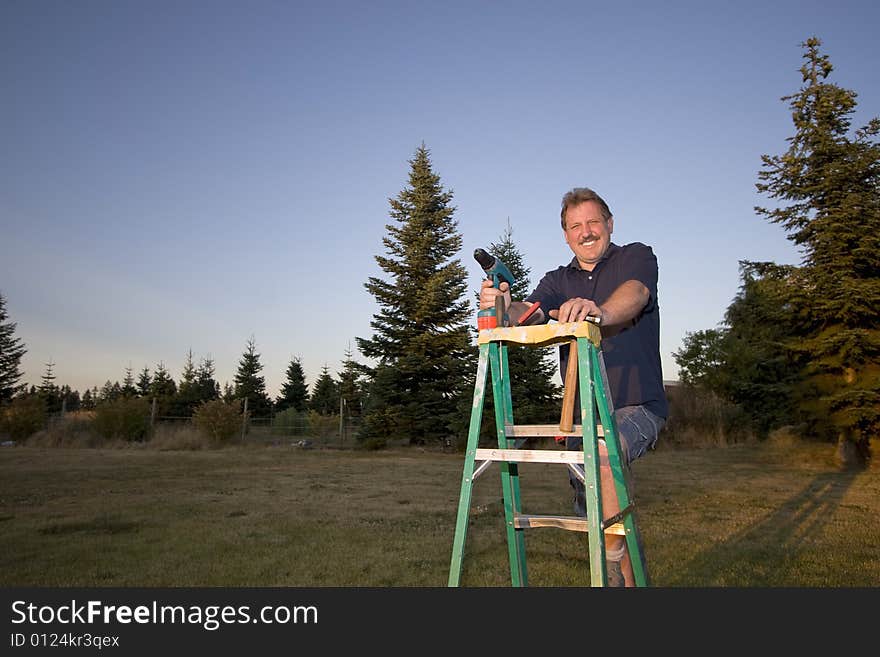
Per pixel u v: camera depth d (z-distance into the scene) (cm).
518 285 1995
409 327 1827
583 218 262
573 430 214
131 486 803
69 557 413
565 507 639
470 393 1670
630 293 209
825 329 1359
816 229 1338
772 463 1297
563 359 263
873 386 1232
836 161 1335
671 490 822
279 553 427
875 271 1314
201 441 1653
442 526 536
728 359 2228
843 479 981
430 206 1888
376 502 681
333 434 1917
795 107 1405
